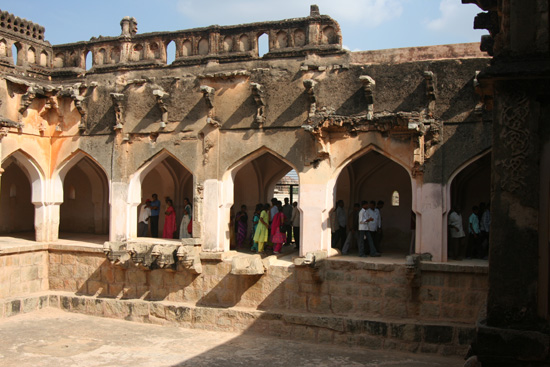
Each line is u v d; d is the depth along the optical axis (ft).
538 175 17.84
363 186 52.70
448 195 38.55
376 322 37.60
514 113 17.95
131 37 47.78
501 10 20.04
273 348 37.52
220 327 41.37
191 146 45.09
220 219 44.16
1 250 44.24
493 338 17.78
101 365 33.76
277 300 40.78
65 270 47.80
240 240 50.31
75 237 55.11
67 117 49.34
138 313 43.93
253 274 39.81
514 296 17.95
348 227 52.08
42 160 49.08
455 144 38.29
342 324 38.27
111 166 47.52
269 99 43.09
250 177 57.00
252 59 44.04
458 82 38.24
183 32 46.21
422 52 40.04
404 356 36.06
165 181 59.67
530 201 17.81
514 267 17.95
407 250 49.16
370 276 38.83
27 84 46.83
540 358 17.31
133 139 46.98
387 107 39.96
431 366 33.94
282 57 43.06
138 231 59.98
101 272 46.21
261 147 43.21
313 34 42.34
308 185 41.81
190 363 34.27
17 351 36.06
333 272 39.65
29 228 61.62
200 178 44.68
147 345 37.99
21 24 48.49
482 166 47.24
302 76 42.32
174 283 43.73
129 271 45.14
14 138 46.50
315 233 41.47
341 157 41.16
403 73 39.70
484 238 41.47
